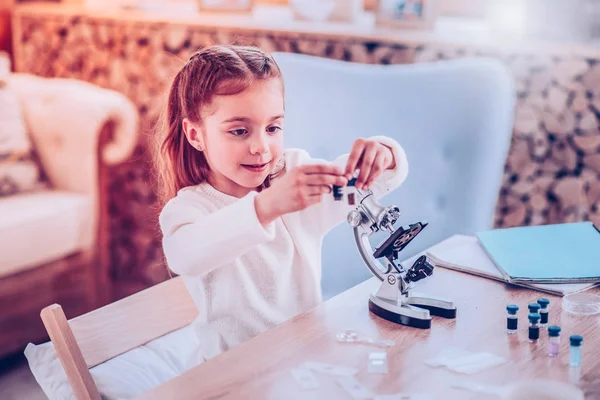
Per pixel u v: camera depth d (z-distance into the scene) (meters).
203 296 1.18
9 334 2.41
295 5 2.55
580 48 2.07
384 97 1.82
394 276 1.01
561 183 2.18
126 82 2.86
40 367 1.13
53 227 2.53
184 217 1.12
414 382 0.82
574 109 2.11
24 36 3.12
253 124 1.11
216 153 1.13
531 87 2.15
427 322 0.96
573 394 0.72
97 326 1.12
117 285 3.02
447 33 2.29
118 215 2.95
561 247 1.24
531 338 0.93
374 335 0.94
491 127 1.75
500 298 1.08
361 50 2.33
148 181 2.85
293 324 0.98
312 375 0.84
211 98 1.11
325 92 1.85
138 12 2.83
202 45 2.63
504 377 0.83
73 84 2.83
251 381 0.83
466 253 1.25
